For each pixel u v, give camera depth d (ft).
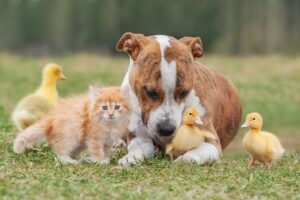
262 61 117.08
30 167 29.84
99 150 30.60
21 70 103.91
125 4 191.62
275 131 66.13
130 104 31.14
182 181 28.14
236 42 197.57
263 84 89.15
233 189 26.89
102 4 192.85
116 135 30.53
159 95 31.55
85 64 108.99
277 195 26.35
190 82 31.99
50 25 198.49
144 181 27.94
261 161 31.86
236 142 57.93
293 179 28.58
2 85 90.89
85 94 32.40
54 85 39.14
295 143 58.39
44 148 34.32
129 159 31.91
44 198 24.18
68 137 30.99
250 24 199.41
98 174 28.84
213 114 35.68
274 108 75.25
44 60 119.34
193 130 31.94
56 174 28.25
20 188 25.05
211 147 32.58
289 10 203.62
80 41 195.31
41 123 32.04
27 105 36.60
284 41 199.72
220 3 197.88
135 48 33.01
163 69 31.45
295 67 104.06
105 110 29.91
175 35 193.88
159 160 32.71
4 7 198.49
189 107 32.50
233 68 104.42
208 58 125.90
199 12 194.80
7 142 36.14
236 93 39.96
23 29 198.59
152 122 31.53
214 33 196.65
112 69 103.24
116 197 24.93
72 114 30.96
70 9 196.95
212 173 29.68
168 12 192.13
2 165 29.94
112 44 192.44
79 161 31.24
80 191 25.30
